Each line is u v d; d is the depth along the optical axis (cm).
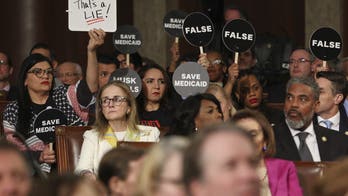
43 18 2872
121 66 2519
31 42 2861
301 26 3209
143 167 1042
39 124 1931
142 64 2533
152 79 2161
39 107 2012
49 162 1923
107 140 1850
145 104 2172
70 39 2914
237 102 2212
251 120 1612
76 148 1897
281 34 3186
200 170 937
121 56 2534
